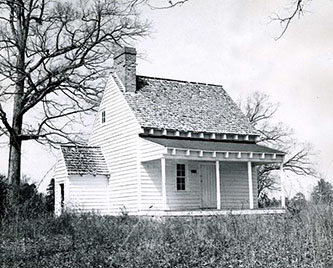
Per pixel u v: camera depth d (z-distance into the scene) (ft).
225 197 100.68
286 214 53.31
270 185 158.20
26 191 75.87
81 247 53.06
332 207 46.37
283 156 95.86
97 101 114.42
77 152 103.35
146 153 89.45
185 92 108.88
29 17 108.27
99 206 100.01
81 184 98.78
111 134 102.42
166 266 43.21
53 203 110.73
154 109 98.12
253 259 42.42
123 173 96.63
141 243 51.13
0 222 61.21
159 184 93.30
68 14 109.09
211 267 42.55
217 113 106.32
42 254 51.37
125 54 100.42
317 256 40.63
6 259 48.91
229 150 90.07
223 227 51.21
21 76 105.19
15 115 106.52
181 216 80.74
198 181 97.86
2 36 104.99
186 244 47.75
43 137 107.04
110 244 53.62
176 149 84.33
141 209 90.17
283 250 43.68
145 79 106.83
